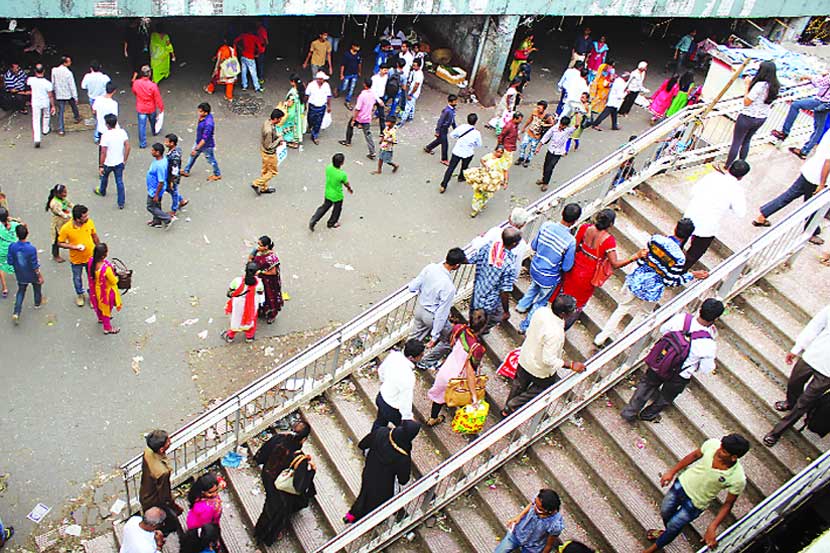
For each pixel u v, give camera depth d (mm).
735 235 10141
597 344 9055
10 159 13078
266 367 10172
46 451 8625
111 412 9195
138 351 10031
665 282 8078
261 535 7887
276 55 18281
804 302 9039
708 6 18938
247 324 10164
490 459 8031
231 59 15523
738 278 9125
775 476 7758
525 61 18297
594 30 22969
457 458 7375
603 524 7668
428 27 20031
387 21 20250
